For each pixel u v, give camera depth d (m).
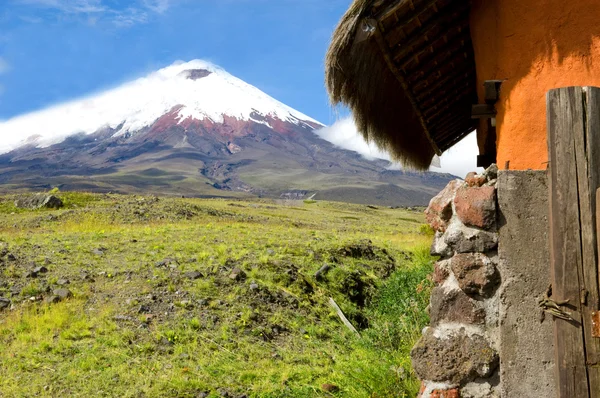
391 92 6.31
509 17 4.24
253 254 14.12
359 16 4.59
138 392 7.46
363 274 14.04
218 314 10.35
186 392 7.54
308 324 10.66
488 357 3.56
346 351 9.42
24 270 11.81
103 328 9.43
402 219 60.84
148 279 11.69
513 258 3.55
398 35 5.13
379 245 17.95
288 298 11.56
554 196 3.26
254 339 9.62
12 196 35.75
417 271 12.41
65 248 14.12
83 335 9.16
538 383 3.45
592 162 3.19
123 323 9.66
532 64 4.11
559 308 3.19
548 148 3.33
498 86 4.43
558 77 3.98
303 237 18.36
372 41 5.15
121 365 8.23
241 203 61.06
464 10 5.14
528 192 3.57
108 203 34.56
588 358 3.11
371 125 6.50
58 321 9.52
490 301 3.63
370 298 12.76
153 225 23.59
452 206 3.83
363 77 5.56
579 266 3.16
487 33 4.68
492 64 4.62
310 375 8.06
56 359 8.34
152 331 9.46
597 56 3.82
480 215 3.62
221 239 16.53
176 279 11.73
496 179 3.68
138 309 10.21
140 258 13.40
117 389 7.52
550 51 4.02
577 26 3.90
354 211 71.50
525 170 3.59
